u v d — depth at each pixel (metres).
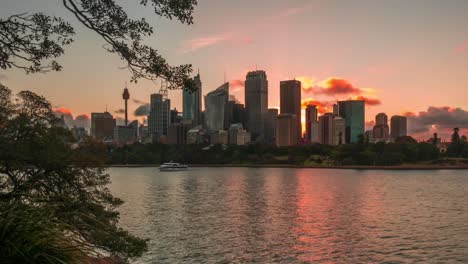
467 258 47.78
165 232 61.41
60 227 8.87
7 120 23.56
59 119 27.22
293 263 45.31
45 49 15.21
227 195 119.31
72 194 24.30
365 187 150.50
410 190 139.12
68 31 15.41
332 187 148.88
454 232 63.22
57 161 23.55
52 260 7.83
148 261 45.12
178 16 14.50
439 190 140.25
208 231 62.59
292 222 71.75
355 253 49.97
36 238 7.84
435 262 46.22
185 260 45.72
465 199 112.12
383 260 46.84
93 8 14.13
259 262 45.38
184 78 15.23
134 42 14.74
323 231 63.41
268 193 125.94
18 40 14.85
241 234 60.28
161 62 14.94
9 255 7.59
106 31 14.45
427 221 74.12
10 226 7.79
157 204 97.12
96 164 26.19
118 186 150.12
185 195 118.94
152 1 14.44
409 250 51.53
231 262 45.19
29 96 25.77
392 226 68.31
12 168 22.41
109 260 17.47
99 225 19.67
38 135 24.25
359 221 73.56
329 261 46.28
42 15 15.08
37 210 8.61
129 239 24.30
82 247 8.80
